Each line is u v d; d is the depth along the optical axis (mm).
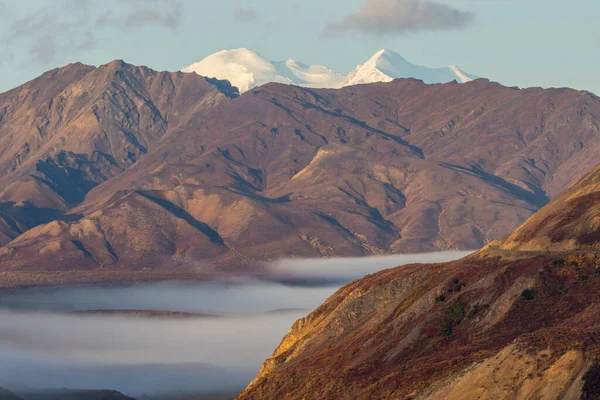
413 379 171750
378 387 177500
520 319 178250
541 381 137750
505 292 187125
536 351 142500
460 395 146375
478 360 163375
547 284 183625
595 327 150375
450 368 168000
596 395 131750
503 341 173000
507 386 141250
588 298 175750
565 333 144875
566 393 133625
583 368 135250
